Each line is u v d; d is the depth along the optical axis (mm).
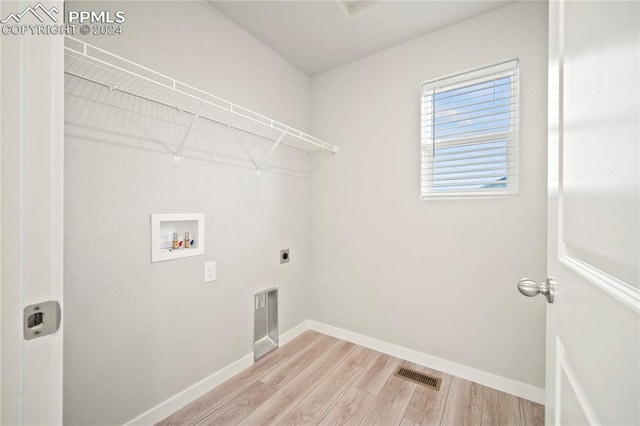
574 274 515
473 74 1688
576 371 491
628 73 303
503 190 1629
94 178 1144
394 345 2006
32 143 440
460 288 1746
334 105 2326
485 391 1594
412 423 1354
